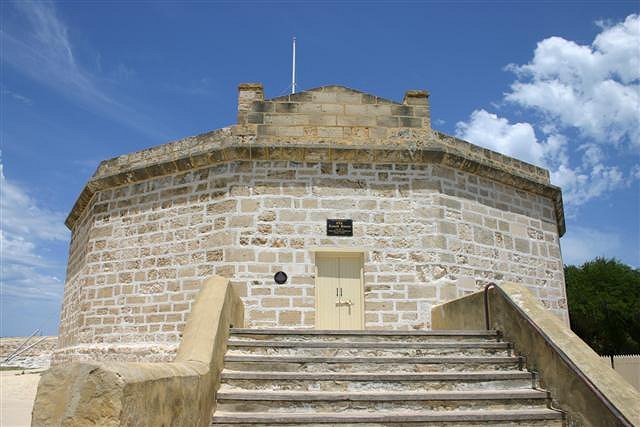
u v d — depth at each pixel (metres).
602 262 30.72
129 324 11.29
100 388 2.99
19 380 20.31
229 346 6.95
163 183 11.81
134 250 11.78
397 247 10.64
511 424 5.63
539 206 13.12
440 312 9.85
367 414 5.62
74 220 15.66
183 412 4.27
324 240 10.61
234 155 10.88
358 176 10.99
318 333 7.54
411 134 11.35
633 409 5.00
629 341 27.12
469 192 11.55
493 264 11.50
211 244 10.70
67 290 15.41
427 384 6.29
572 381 5.69
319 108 11.40
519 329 7.06
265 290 10.28
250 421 5.32
